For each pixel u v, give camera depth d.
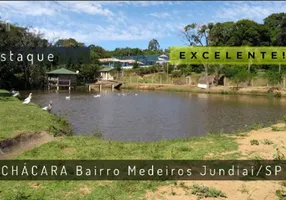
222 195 6.96
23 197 6.72
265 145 10.66
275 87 48.31
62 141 11.27
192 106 31.56
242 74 54.34
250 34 66.00
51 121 14.95
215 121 21.70
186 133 17.11
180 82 64.12
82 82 67.06
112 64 92.38
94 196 6.80
